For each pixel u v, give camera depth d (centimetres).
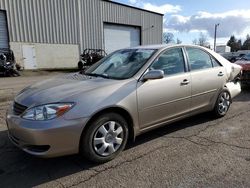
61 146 317
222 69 535
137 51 457
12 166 351
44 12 2319
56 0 2384
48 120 310
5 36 2123
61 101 321
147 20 3238
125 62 436
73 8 2516
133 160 365
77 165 352
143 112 390
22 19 2189
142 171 335
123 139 374
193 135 458
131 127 384
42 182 312
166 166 347
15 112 343
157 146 412
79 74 453
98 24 2736
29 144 319
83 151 339
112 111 357
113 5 2844
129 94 368
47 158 347
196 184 304
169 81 421
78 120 320
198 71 480
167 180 313
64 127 312
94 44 2731
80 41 2608
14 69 1753
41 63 2355
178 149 400
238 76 593
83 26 2616
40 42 2322
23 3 2180
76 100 326
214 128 494
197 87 472
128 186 301
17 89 1038
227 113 594
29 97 346
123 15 2953
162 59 431
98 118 342
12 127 335
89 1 2631
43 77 1672
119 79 387
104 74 424
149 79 391
